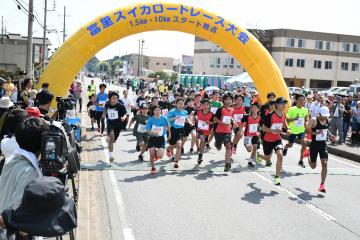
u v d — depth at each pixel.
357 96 18.50
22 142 3.27
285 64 65.00
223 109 10.66
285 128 10.52
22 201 2.61
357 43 68.12
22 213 2.58
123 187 8.80
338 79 67.94
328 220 7.13
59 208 2.64
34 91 10.36
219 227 6.60
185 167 11.02
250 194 8.62
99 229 6.35
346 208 7.85
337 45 67.06
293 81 66.06
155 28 14.91
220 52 74.69
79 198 7.61
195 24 14.95
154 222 6.74
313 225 6.85
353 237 6.38
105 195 8.18
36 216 2.58
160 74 88.06
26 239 2.81
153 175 10.01
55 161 3.44
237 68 71.75
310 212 7.54
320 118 8.87
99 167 10.61
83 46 14.30
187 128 13.00
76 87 25.08
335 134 16.27
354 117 15.98
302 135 11.60
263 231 6.49
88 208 7.09
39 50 45.75
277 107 9.67
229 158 10.63
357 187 9.58
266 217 7.18
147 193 8.41
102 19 14.39
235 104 12.96
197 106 13.66
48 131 3.45
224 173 10.52
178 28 15.07
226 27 15.12
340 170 11.53
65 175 3.69
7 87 11.92
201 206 7.67
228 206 7.73
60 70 14.21
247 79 35.38
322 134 8.91
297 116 11.57
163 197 8.16
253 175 10.41
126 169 10.52
